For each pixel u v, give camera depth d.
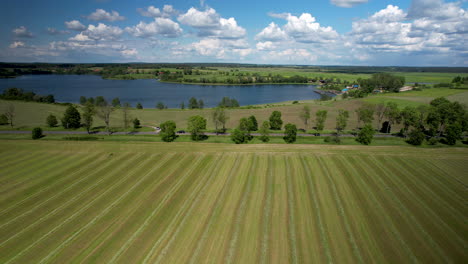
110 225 40.09
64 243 36.25
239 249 34.97
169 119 127.25
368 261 33.03
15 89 174.25
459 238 37.44
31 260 33.25
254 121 102.56
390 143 82.62
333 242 36.41
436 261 33.16
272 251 34.62
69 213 43.06
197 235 37.72
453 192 49.88
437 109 94.75
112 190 50.28
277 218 41.72
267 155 65.75
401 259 33.41
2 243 36.12
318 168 59.25
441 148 70.38
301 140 86.25
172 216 42.28
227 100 174.88
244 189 50.78
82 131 98.19
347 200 46.97
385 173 56.91
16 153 66.12
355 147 70.50
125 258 33.50
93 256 33.88
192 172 57.75
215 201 46.62
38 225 40.03
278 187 51.53
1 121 105.62
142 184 52.56
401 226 39.94
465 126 89.88
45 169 58.31
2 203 45.50
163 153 67.12
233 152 67.31
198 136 85.56
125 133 95.88
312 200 47.00
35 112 131.62
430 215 42.78
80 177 55.12
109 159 63.72
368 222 40.84
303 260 33.16
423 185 52.25
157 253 34.28
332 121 121.81
